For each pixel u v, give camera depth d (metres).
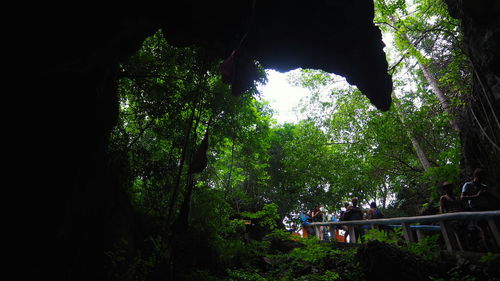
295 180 14.06
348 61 4.82
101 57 3.43
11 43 2.51
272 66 5.09
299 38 4.55
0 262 2.53
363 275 5.00
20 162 2.78
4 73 2.58
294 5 4.16
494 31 4.54
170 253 4.77
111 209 4.65
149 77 6.19
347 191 13.44
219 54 4.58
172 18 3.53
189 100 6.52
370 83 5.09
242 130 8.01
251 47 4.75
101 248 3.99
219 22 3.68
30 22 2.52
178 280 5.35
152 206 6.17
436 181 8.77
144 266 4.42
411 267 4.63
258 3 4.20
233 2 3.51
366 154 12.12
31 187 2.86
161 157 6.99
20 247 2.69
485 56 4.98
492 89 5.59
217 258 6.67
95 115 3.98
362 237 7.88
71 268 3.31
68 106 3.35
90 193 3.95
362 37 4.60
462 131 7.64
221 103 6.73
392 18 10.64
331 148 13.52
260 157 9.44
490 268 4.05
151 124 6.72
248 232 12.16
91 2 2.75
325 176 13.32
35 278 2.79
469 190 5.30
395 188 13.39
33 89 2.90
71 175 3.34
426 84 12.33
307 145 13.53
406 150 11.99
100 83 3.88
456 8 6.11
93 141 3.97
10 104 2.70
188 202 4.31
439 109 10.38
